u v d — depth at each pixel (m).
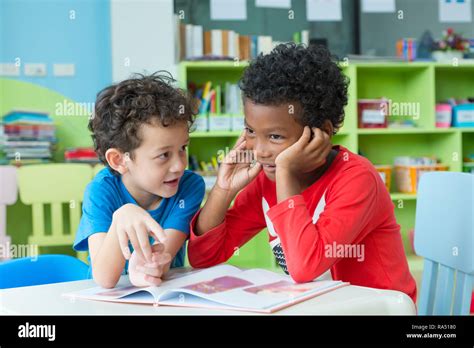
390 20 3.25
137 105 0.94
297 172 1.02
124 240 0.82
